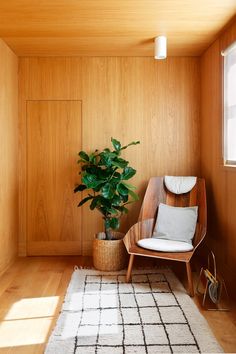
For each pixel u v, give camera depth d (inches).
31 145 153.9
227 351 77.9
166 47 138.4
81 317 93.7
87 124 153.6
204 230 124.2
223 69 122.9
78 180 154.9
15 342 82.4
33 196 154.9
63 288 116.3
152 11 106.1
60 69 152.6
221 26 118.4
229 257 119.3
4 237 134.7
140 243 122.2
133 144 142.8
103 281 121.6
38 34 125.1
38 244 155.5
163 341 81.4
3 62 132.6
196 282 122.0
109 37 128.8
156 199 140.8
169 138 154.1
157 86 153.3
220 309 99.8
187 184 136.7
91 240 155.6
